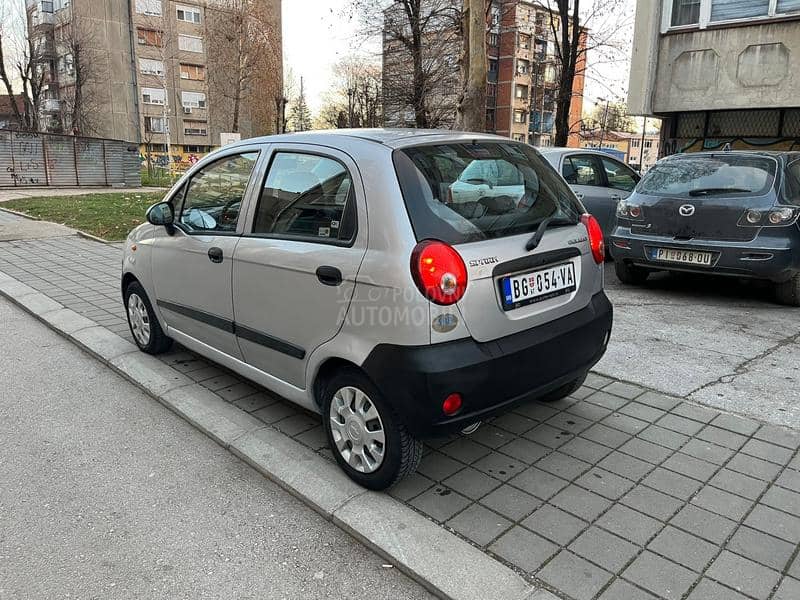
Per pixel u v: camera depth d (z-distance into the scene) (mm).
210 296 3943
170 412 4148
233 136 34906
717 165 6652
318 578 2547
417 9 25391
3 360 5148
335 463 3371
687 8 13531
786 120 13352
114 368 4887
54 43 57938
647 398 4176
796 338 5391
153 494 3164
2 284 7699
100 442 3729
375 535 2740
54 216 14766
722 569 2508
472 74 9719
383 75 28297
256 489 3221
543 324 3150
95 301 6875
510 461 3387
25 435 3816
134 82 60938
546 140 65375
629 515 2879
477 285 2793
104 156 28328
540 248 3107
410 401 2729
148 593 2455
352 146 3100
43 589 2473
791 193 6227
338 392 3152
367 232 2871
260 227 3551
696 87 13680
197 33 63719
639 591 2391
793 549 2631
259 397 4270
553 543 2686
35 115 49562
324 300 3055
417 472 3281
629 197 7125
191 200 4266
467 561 2561
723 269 6293
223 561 2650
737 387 4332
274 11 60375
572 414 3951
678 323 5867
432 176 2939
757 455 3420
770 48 12602
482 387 2799
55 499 3111
